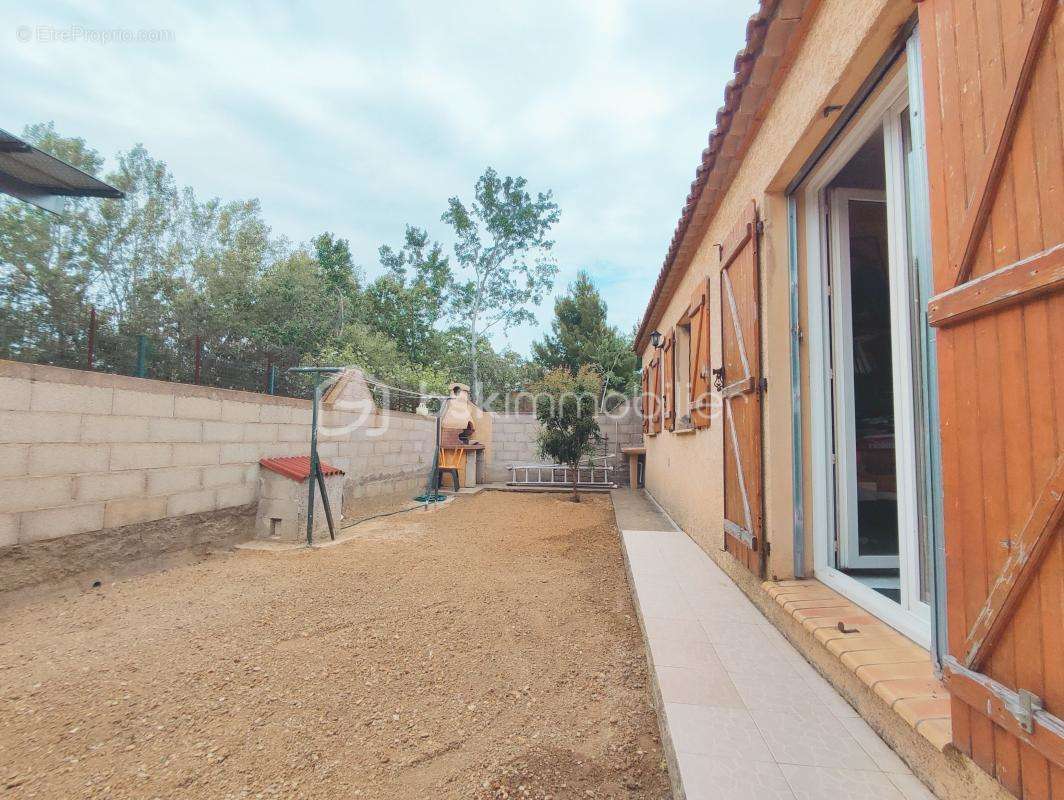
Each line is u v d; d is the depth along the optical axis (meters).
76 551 3.40
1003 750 1.01
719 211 3.82
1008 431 1.00
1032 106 0.95
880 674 1.54
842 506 2.50
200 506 4.41
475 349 21.47
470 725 1.96
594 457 10.12
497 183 22.16
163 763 1.71
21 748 1.78
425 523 6.49
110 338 4.02
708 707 1.71
